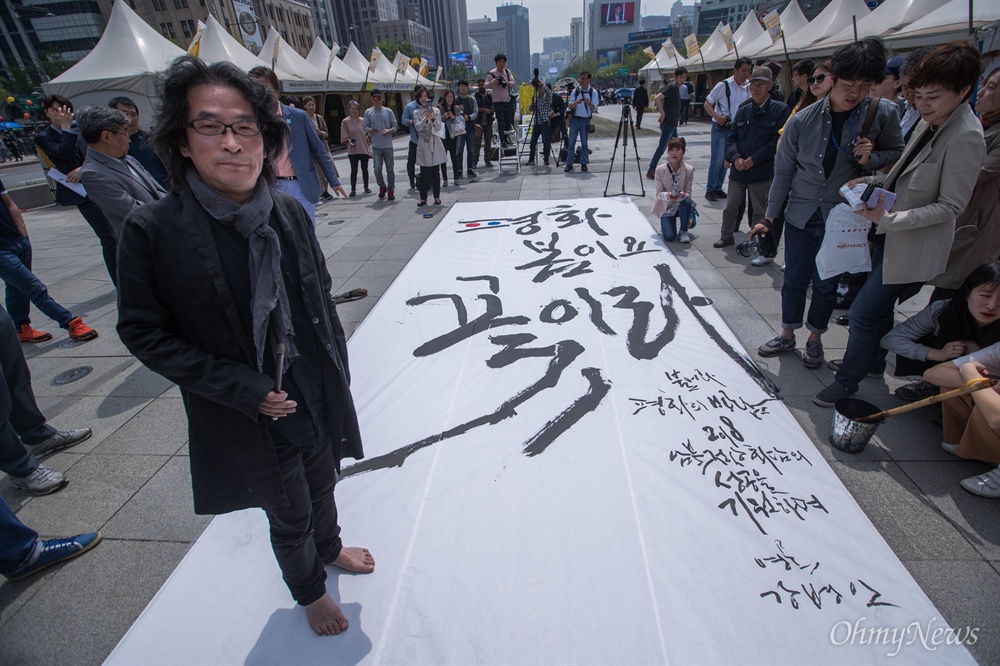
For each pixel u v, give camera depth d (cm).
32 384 309
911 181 206
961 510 189
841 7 1070
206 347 116
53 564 186
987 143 235
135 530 201
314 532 160
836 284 262
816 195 263
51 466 238
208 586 175
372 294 410
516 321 343
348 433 154
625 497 199
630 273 410
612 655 146
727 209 456
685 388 265
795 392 262
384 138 709
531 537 184
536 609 160
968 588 162
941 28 732
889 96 381
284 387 129
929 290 369
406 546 184
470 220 585
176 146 110
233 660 152
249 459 124
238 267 114
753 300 364
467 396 267
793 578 165
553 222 555
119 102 405
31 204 903
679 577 167
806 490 199
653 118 2038
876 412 217
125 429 263
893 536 181
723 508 192
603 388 267
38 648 161
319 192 411
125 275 106
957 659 142
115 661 153
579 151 931
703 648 147
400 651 151
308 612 155
